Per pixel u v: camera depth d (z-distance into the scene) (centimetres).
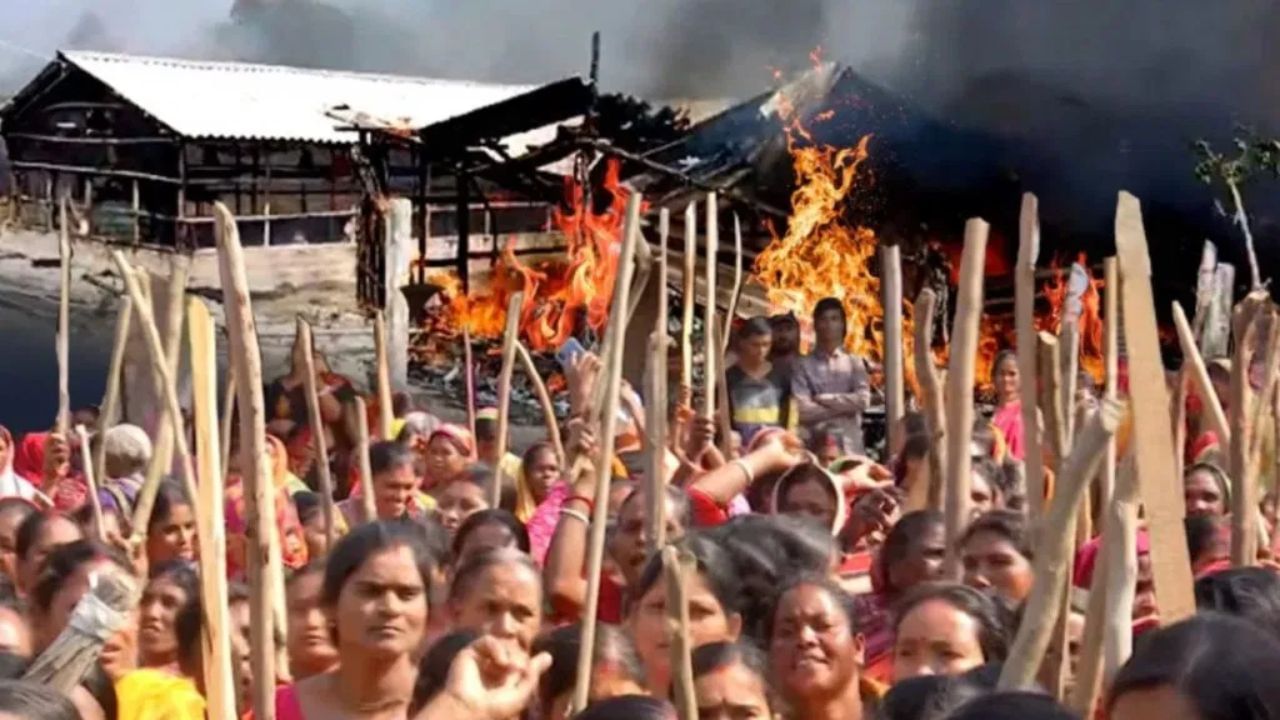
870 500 570
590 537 410
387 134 2005
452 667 310
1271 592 365
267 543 357
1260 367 525
